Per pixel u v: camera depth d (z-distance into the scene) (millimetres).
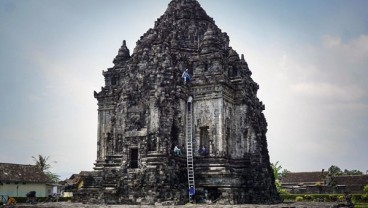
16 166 66750
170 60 41906
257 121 45531
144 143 38906
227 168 39469
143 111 40594
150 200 35531
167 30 47625
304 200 67500
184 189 38094
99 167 47656
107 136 48375
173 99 40438
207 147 41781
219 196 37844
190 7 50531
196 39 48656
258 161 43031
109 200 37812
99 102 49594
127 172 38594
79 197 41531
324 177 86438
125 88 42500
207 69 44062
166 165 37312
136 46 45312
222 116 41125
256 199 41156
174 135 40688
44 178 68875
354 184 80188
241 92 44844
